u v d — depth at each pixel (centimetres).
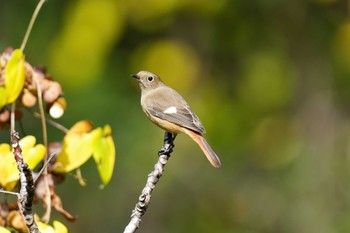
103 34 1292
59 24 1297
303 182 1427
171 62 1348
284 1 1410
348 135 1445
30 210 621
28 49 1284
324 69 1449
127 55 1338
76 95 1273
